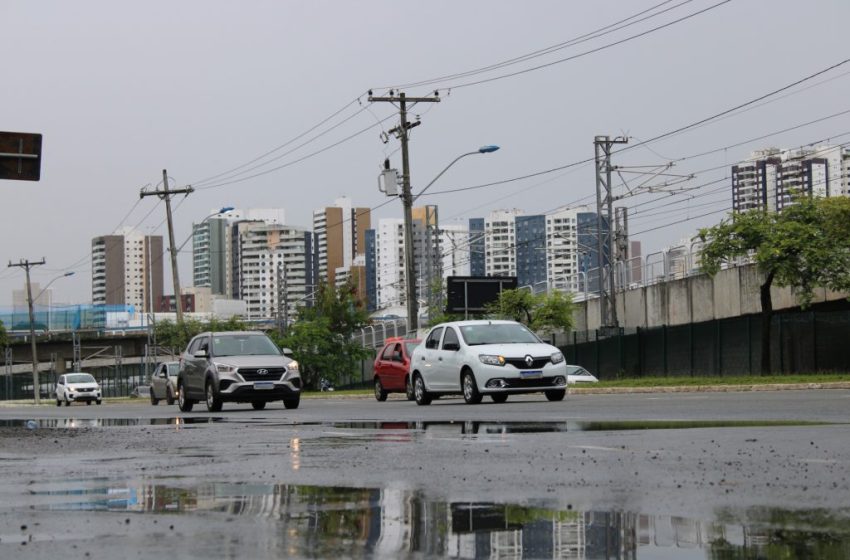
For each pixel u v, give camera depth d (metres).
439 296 73.50
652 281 58.34
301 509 7.16
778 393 27.75
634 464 9.70
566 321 63.78
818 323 45.25
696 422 15.52
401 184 49.75
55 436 16.66
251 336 29.70
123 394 117.56
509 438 13.33
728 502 7.03
